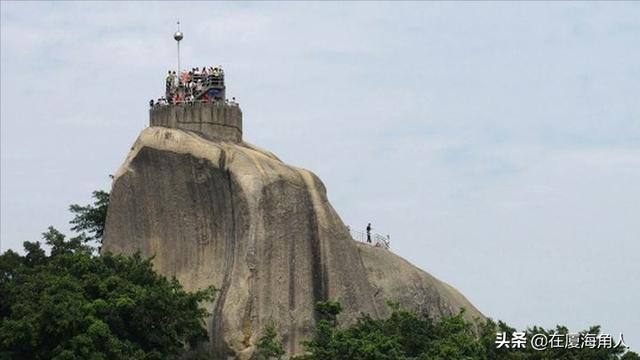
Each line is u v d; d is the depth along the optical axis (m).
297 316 110.19
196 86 116.06
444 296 120.38
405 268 118.75
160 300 104.88
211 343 108.31
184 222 111.31
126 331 104.31
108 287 105.38
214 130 114.62
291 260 110.94
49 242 113.25
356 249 114.56
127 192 112.38
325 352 104.50
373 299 114.56
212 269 110.38
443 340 106.88
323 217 113.06
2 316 105.44
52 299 102.81
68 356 100.31
